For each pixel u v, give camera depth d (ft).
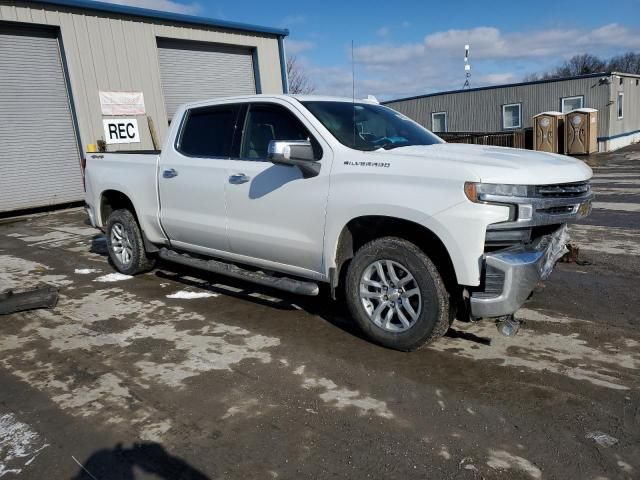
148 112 47.73
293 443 9.46
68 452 9.41
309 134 14.03
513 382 11.32
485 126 95.40
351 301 13.38
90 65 43.57
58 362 13.14
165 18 47.65
